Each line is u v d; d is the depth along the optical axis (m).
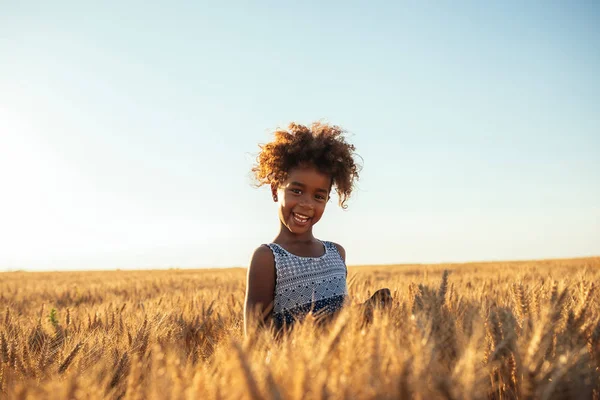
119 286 17.27
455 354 1.80
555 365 1.54
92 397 1.70
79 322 4.27
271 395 1.22
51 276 40.34
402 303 2.62
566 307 2.30
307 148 3.11
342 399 1.21
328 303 3.09
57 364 2.50
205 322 3.99
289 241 3.20
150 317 3.63
